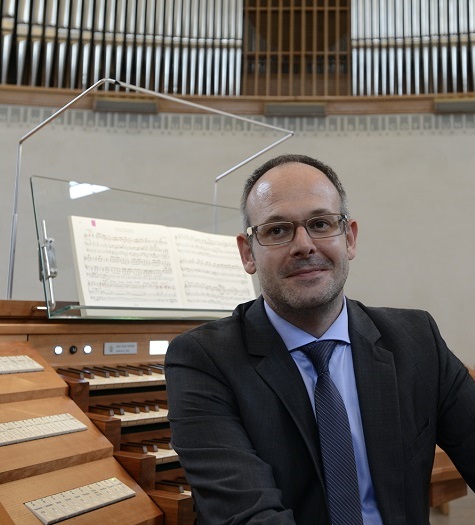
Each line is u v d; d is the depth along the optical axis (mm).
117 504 1404
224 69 4926
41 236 1982
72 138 4613
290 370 1121
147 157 4668
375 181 4609
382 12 4879
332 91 5035
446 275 4457
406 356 1175
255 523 908
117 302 2014
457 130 4598
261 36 5113
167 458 1617
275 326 1175
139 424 1718
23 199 4484
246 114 4723
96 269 2025
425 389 1162
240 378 1121
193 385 1129
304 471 1066
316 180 1141
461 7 4746
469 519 2900
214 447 1046
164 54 4898
